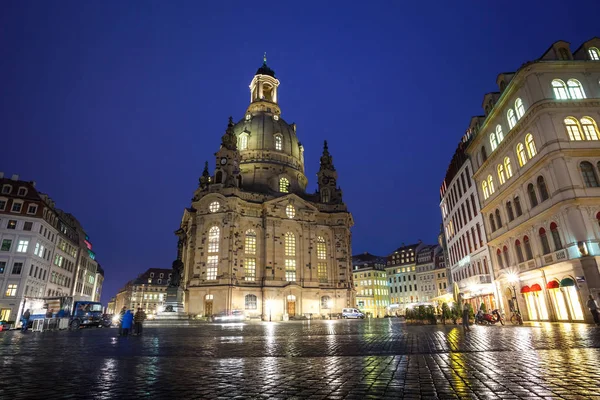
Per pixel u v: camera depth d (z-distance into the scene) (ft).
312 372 29.07
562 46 118.93
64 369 32.17
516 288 127.54
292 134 319.68
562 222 100.58
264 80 354.33
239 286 229.04
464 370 28.60
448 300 205.46
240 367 32.27
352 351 44.50
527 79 114.52
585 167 102.32
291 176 297.74
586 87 111.55
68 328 134.92
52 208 250.78
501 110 132.46
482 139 150.82
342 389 22.52
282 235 251.80
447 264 230.89
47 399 20.62
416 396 20.39
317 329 103.86
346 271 265.54
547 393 20.43
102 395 21.56
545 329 75.10
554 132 105.60
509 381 23.93
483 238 153.79
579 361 31.40
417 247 466.70
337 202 284.00
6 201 216.54
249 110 340.39
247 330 103.14
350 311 240.73
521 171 119.34
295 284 241.14
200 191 277.85
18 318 203.72
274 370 30.35
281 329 106.73
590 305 83.97
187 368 32.07
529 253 119.55
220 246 233.96
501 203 136.67
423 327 102.68
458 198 188.03
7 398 20.92
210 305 225.56
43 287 239.09
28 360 39.14
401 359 35.96
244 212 249.34
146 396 21.21
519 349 41.70
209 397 20.79
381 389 22.33
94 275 394.73
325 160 301.02
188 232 257.75
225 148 261.85
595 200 97.25
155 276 506.89
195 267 234.58
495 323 108.78
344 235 273.54
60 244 270.26
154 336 81.92
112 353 46.09
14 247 212.23
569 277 98.58
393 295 465.88
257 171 287.48
